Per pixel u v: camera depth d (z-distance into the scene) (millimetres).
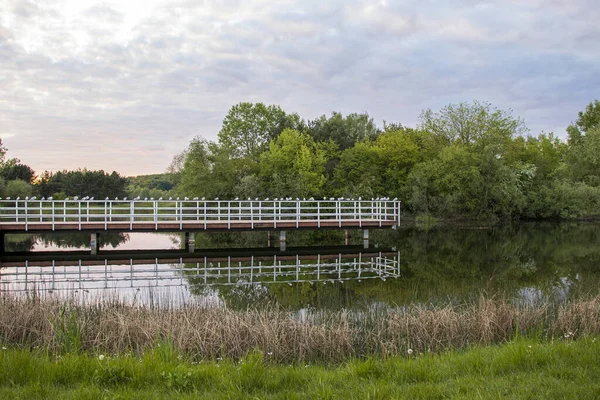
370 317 11086
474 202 44500
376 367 6523
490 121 49281
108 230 24750
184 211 43281
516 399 5328
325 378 6141
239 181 45000
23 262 21844
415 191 45906
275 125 60500
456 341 9109
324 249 26625
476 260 22609
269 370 6469
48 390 5488
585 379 5844
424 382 5953
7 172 69125
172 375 5914
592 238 32375
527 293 14453
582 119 68938
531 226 43125
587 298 11930
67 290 15742
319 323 10297
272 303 13656
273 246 28578
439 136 51688
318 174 49438
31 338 9016
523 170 47531
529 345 7352
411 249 27000
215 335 8586
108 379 5934
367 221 28781
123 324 8828
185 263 22281
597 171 51531
